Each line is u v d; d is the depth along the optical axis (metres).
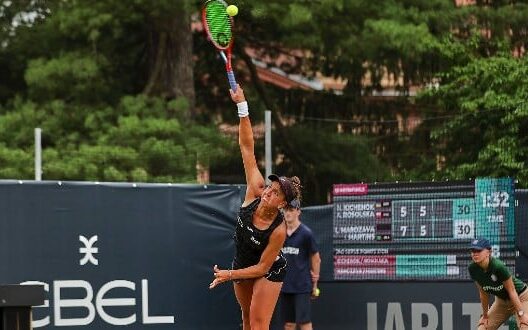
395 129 43.38
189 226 25.64
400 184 25.83
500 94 35.25
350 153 44.38
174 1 40.50
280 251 17.11
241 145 16.97
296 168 45.31
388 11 42.53
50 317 23.64
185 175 38.09
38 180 26.03
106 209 24.56
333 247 26.95
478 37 40.78
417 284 25.69
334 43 43.59
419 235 25.59
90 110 42.16
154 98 42.44
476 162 34.88
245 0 40.09
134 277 24.80
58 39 45.28
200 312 25.67
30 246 23.55
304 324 25.14
